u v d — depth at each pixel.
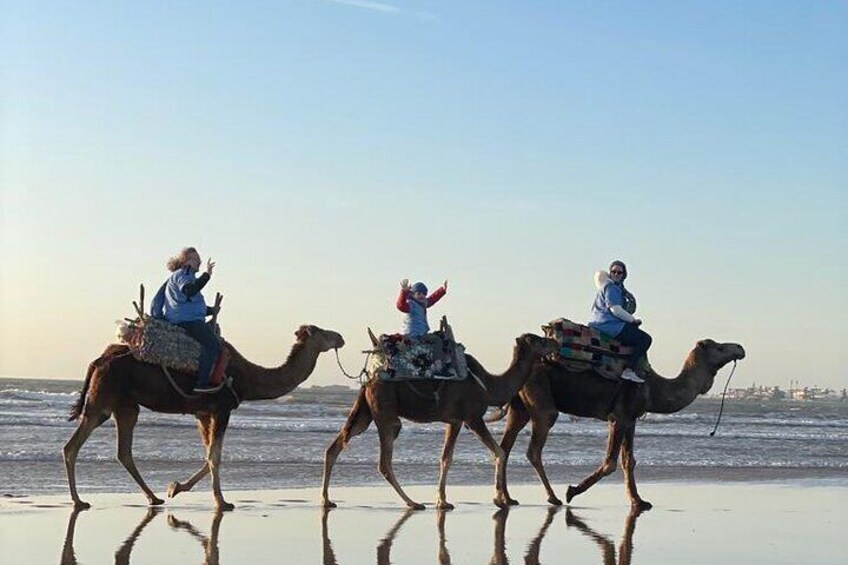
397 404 14.04
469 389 14.24
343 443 14.23
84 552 10.27
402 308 14.59
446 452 14.25
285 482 17.23
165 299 13.62
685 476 20.12
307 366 14.24
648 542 11.68
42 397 49.78
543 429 15.05
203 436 14.09
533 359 14.73
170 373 13.34
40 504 13.62
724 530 12.73
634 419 15.13
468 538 11.69
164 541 11.00
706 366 15.83
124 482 16.45
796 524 13.42
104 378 13.28
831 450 28.55
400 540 11.45
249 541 11.14
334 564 10.02
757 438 33.59
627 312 15.23
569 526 12.79
